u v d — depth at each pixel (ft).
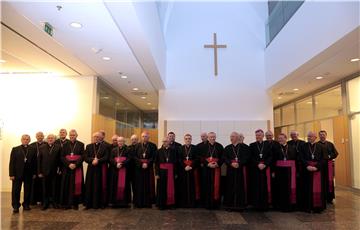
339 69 21.16
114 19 13.62
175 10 28.99
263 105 27.78
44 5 12.28
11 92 23.54
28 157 17.35
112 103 29.25
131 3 12.26
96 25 14.34
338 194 22.07
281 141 17.53
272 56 26.00
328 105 26.61
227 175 17.19
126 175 18.12
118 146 18.34
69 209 17.29
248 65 28.22
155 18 20.43
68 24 14.12
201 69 28.27
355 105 23.03
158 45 22.29
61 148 17.78
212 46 28.43
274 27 25.91
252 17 28.81
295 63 21.07
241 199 16.79
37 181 18.28
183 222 14.34
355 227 13.43
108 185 18.06
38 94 23.52
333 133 25.81
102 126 25.12
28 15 13.14
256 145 17.43
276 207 17.22
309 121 30.04
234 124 27.55
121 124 32.78
